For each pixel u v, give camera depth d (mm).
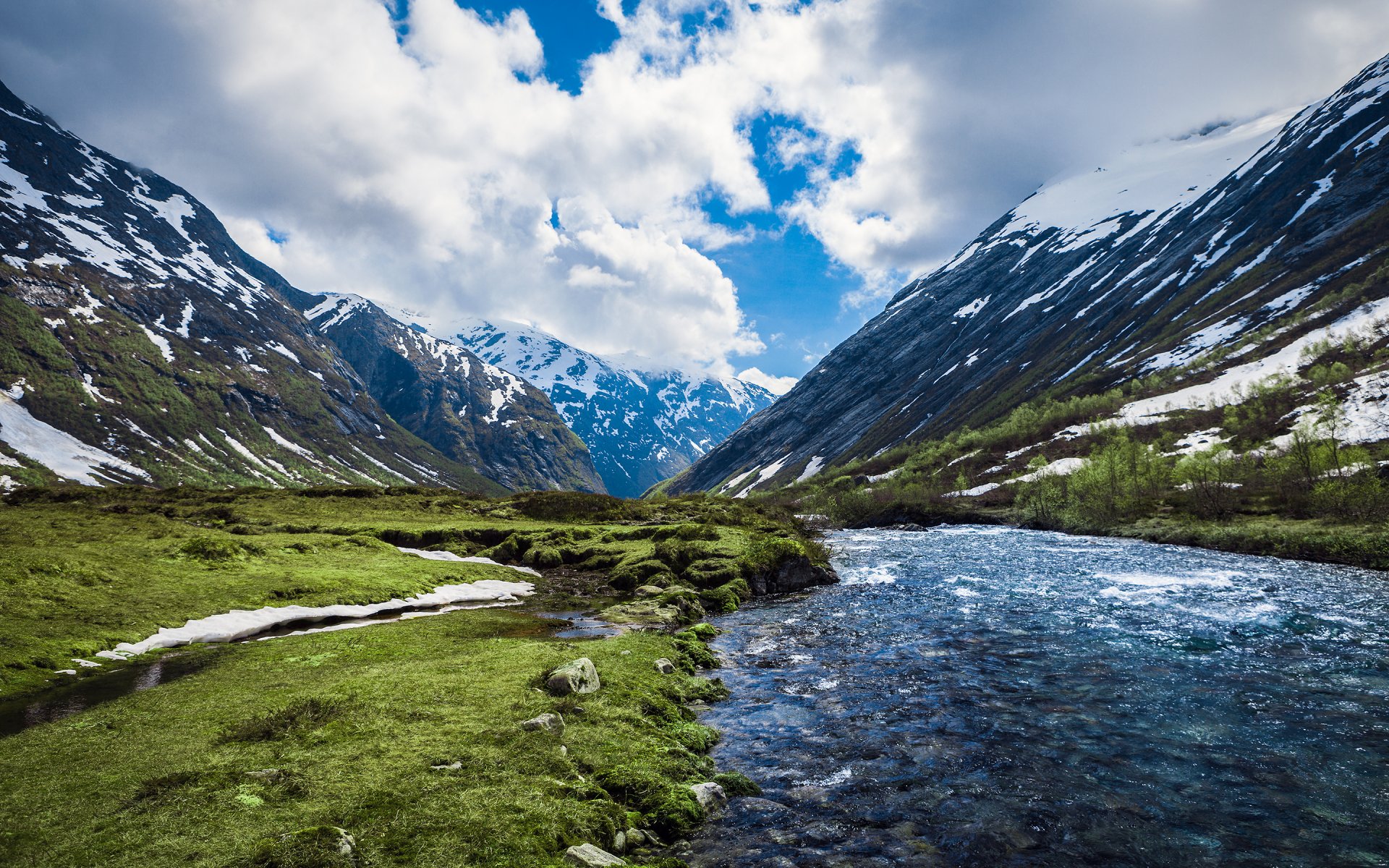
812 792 13812
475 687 17734
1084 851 11500
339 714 15484
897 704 19484
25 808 10602
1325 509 65625
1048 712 18609
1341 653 24344
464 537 59812
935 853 11406
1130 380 188125
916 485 156750
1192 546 65312
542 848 10078
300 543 42844
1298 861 11117
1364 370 124375
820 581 45906
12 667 18625
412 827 10344
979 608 34844
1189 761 15203
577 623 30469
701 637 29156
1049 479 116688
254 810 10602
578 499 87500
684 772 14180
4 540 32562
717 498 118250
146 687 18297
